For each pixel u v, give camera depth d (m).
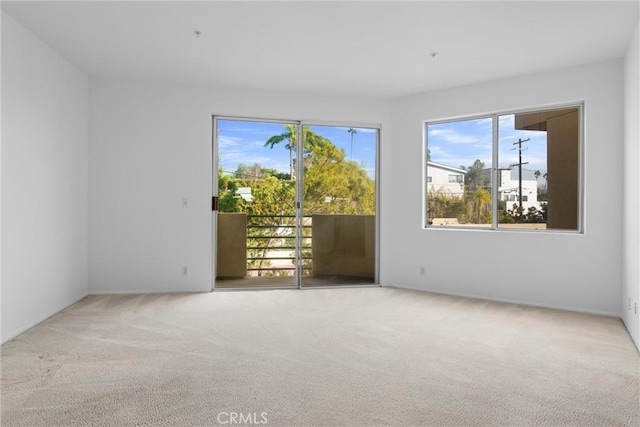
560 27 3.31
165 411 2.05
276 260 5.27
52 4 3.00
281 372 2.54
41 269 3.67
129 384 2.36
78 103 4.44
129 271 4.82
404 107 5.34
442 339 3.20
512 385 2.38
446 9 3.03
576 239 4.18
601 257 4.04
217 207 5.13
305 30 3.40
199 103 4.97
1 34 3.08
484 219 4.88
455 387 2.34
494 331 3.42
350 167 5.44
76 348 2.95
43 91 3.70
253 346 3.01
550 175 4.46
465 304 4.43
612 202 3.98
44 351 2.88
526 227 4.60
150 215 4.87
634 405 2.15
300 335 3.28
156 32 3.47
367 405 2.12
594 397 2.23
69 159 4.23
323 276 5.36
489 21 3.21
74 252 4.36
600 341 3.18
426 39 3.56
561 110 4.39
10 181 3.21
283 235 5.27
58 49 3.86
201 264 4.99
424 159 5.24
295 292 5.02
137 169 4.83
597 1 2.90
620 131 3.93
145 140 4.85
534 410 2.09
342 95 5.30
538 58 3.99
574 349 2.99
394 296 4.82
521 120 4.63
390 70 4.36
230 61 4.14
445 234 5.02
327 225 5.39
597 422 1.98
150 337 3.21
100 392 2.25
